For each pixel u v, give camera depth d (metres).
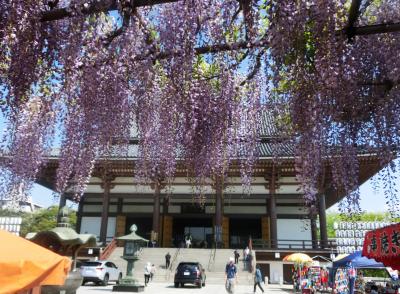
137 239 17.36
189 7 4.57
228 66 5.25
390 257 7.44
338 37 4.25
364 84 5.16
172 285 20.36
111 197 27.58
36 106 5.48
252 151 6.63
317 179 4.94
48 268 4.14
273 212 25.48
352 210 4.67
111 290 17.20
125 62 4.78
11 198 6.27
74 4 4.12
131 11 4.47
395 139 5.19
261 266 25.02
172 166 6.24
